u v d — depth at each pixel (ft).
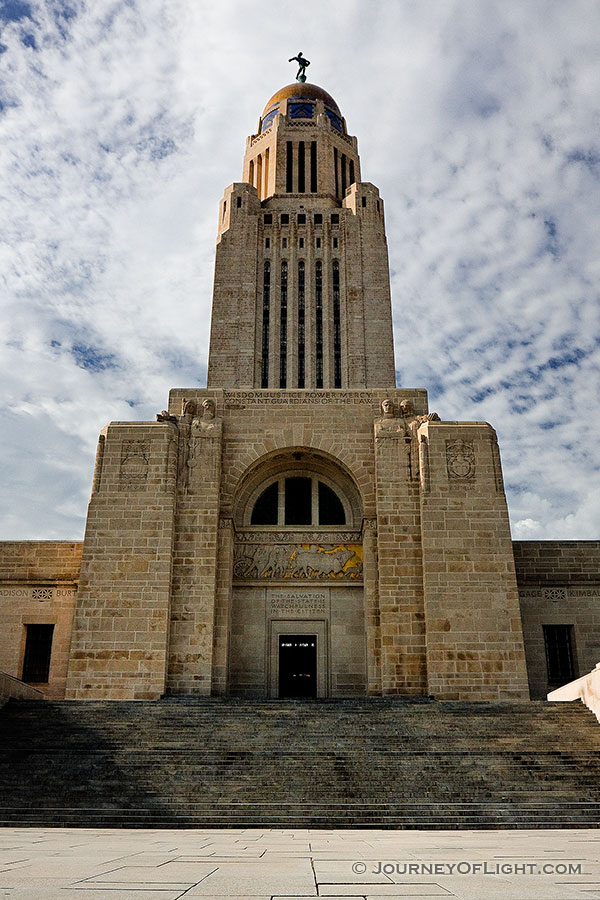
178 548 126.21
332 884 25.73
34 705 98.32
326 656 128.88
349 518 137.39
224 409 138.31
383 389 140.05
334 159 215.72
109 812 66.95
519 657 116.67
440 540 123.13
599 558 136.77
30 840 46.19
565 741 84.33
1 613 133.49
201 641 120.88
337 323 191.72
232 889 24.23
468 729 88.58
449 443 128.77
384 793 71.67
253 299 189.37
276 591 132.67
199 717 94.07
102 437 130.41
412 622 121.19
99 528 124.47
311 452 137.18
